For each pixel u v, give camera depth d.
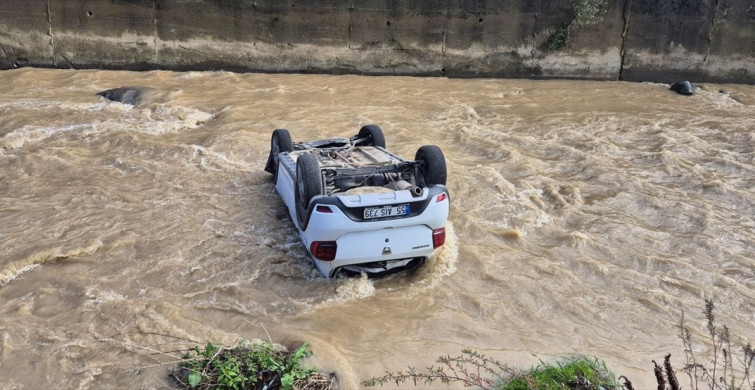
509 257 6.64
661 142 11.38
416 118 12.72
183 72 16.30
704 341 5.18
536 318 5.50
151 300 5.50
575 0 17.08
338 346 4.92
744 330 5.41
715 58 17.88
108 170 8.88
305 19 16.56
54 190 8.09
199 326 5.14
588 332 5.31
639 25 17.56
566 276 6.26
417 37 17.17
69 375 4.51
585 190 8.84
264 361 4.53
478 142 10.84
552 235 7.24
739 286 6.18
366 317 5.37
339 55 17.06
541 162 10.04
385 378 4.48
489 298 5.80
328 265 5.60
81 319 5.21
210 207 7.62
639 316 5.59
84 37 15.87
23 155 9.27
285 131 7.88
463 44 17.42
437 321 5.35
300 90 14.71
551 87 16.75
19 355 4.73
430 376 4.30
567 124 12.65
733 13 17.41
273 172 8.35
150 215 7.34
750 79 17.94
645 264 6.62
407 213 5.48
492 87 16.47
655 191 8.75
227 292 5.70
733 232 7.46
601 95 15.87
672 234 7.39
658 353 5.01
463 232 7.20
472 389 4.42
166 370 4.55
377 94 14.82
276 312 5.42
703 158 10.48
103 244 6.54
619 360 4.88
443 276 6.17
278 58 16.84
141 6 15.80
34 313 5.32
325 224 5.31
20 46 15.70
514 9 17.14
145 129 11.02
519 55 17.70
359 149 7.41
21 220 7.12
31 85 14.03
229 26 16.34
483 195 8.36
